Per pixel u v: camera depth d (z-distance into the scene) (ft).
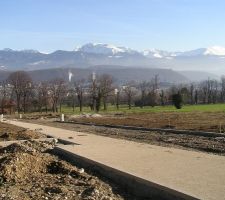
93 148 75.51
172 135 101.65
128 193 44.14
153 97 373.40
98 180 49.52
